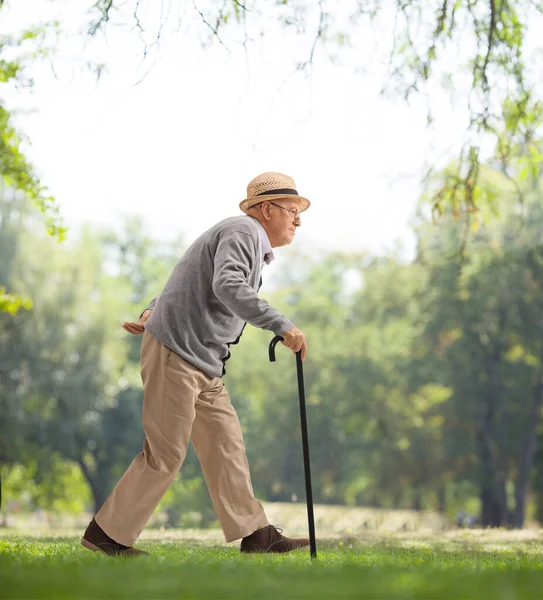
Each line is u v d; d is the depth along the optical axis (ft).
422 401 159.43
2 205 142.41
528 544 30.42
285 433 169.17
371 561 16.43
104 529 18.81
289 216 21.45
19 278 143.33
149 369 19.67
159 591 7.95
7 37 31.55
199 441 20.52
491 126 35.63
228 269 19.42
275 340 18.92
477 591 8.13
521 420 141.08
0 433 142.61
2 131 45.14
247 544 20.30
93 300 152.56
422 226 128.16
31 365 142.61
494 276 127.03
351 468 170.30
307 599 7.55
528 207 107.24
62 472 156.04
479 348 137.49
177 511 162.50
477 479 143.23
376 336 160.56
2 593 7.82
